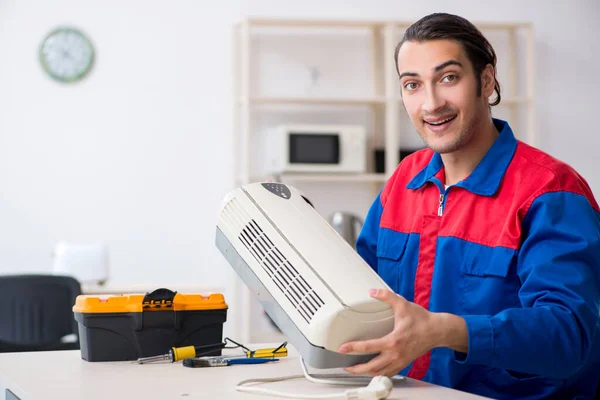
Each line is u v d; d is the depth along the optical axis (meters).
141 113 4.69
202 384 1.20
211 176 4.76
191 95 4.74
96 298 1.45
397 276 1.62
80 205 4.62
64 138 4.60
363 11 4.93
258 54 4.82
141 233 4.68
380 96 4.86
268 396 1.10
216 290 3.96
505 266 1.42
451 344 1.17
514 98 4.75
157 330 1.47
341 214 4.40
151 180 4.70
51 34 4.57
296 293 1.20
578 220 1.36
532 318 1.20
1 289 3.14
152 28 4.70
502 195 1.48
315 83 4.81
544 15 5.07
